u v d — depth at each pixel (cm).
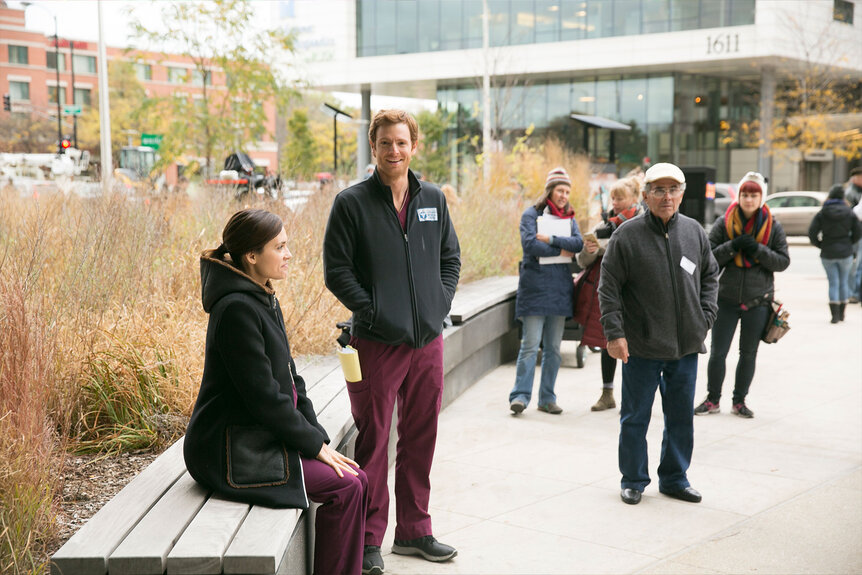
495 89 3981
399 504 374
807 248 2244
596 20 3947
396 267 350
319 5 4500
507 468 494
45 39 6219
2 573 271
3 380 325
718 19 3706
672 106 3947
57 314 435
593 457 515
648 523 406
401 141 346
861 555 364
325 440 313
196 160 2391
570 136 4100
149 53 2447
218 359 285
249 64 2441
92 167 953
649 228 429
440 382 369
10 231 592
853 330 969
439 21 4272
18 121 5194
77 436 387
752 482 465
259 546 246
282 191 881
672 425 442
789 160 4100
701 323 430
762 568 351
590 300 615
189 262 594
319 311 598
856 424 582
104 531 258
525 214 617
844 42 3916
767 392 679
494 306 780
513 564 360
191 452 286
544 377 625
